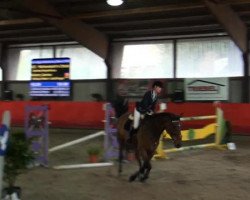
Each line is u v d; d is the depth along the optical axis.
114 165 10.61
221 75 18.12
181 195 7.48
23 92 22.48
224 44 18.06
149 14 16.59
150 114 8.66
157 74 19.39
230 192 7.73
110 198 7.27
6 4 15.56
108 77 20.19
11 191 6.05
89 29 18.50
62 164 10.68
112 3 14.04
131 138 8.92
